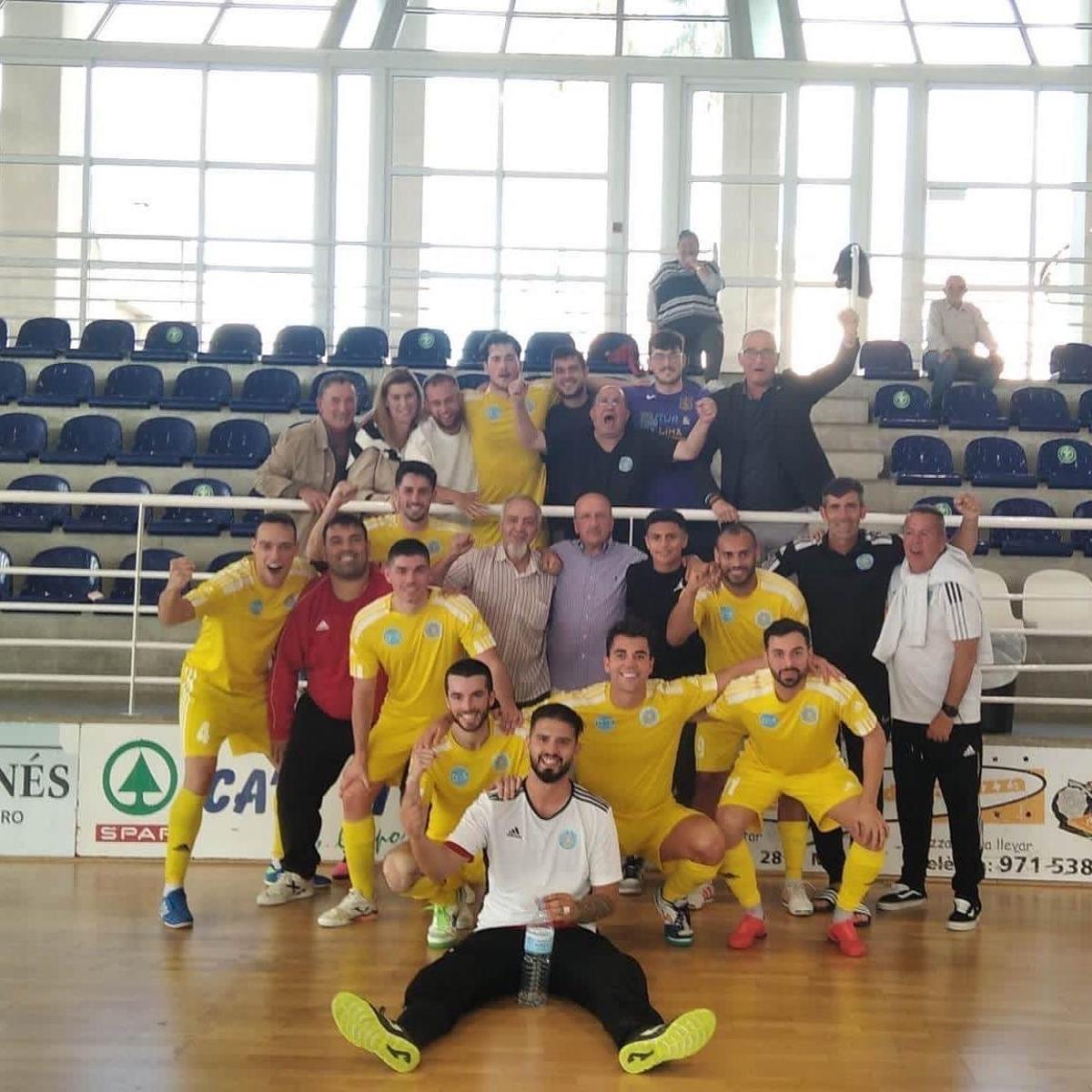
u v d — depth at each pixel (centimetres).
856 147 1320
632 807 472
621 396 576
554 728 401
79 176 1341
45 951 436
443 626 471
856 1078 341
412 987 376
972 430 970
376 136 1323
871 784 468
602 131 1330
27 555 818
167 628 746
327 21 1366
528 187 1330
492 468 591
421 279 1319
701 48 1351
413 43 1351
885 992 413
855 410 1003
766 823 568
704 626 512
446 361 1106
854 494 507
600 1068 344
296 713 502
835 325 1323
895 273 1320
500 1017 382
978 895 514
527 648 511
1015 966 443
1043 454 923
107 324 1135
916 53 1333
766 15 1374
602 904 406
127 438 976
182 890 473
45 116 1339
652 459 590
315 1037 362
